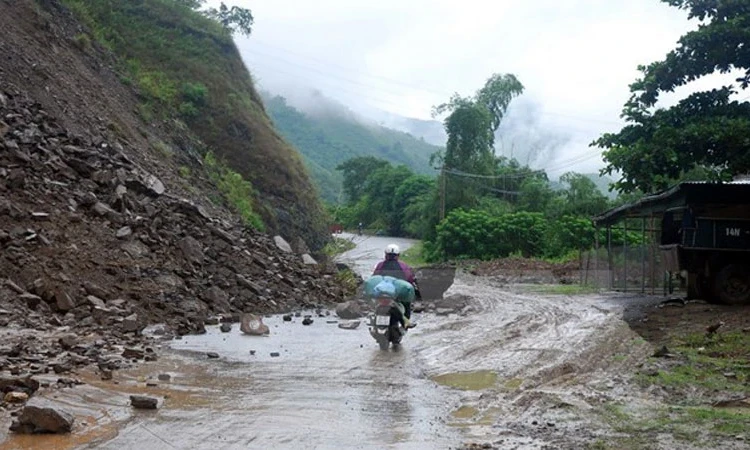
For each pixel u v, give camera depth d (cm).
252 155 3538
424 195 7300
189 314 1258
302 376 812
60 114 1967
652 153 1562
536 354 989
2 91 1734
